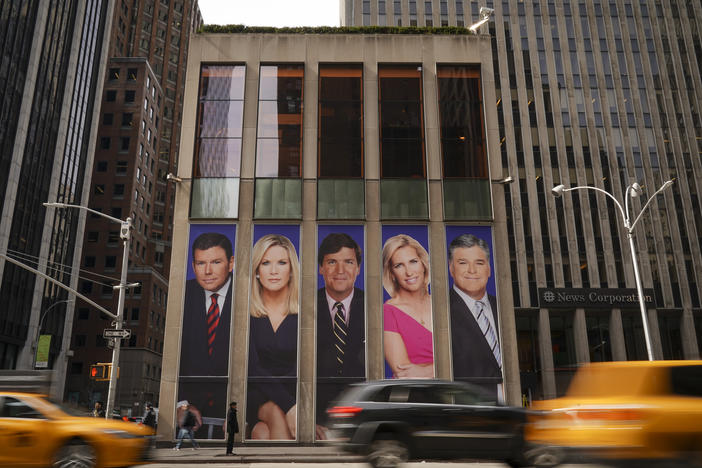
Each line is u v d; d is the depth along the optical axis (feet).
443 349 77.92
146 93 288.92
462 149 85.87
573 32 195.42
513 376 77.41
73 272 216.74
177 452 64.54
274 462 53.67
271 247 80.79
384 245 81.46
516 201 175.94
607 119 185.98
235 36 88.84
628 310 169.78
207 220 81.35
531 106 185.98
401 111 87.10
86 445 34.19
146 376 245.04
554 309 169.17
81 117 228.84
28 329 182.50
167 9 345.51
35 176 191.72
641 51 194.49
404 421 35.53
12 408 34.53
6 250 171.53
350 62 88.53
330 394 75.36
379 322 78.48
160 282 268.21
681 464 25.94
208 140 84.58
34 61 191.01
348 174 84.23
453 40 90.43
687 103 189.26
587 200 176.96
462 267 81.10
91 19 240.12
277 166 84.17
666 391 27.25
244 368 75.92
